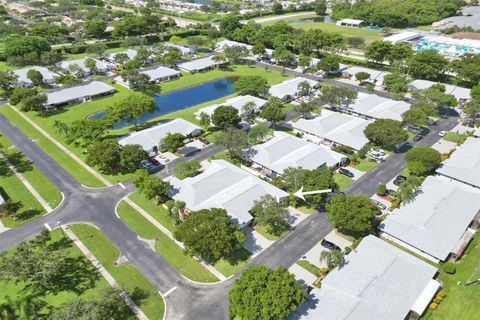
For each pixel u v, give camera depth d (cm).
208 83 18338
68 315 5612
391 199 9231
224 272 7281
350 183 10000
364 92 16188
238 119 12388
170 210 8469
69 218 8906
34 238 8225
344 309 5956
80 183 10275
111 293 6184
